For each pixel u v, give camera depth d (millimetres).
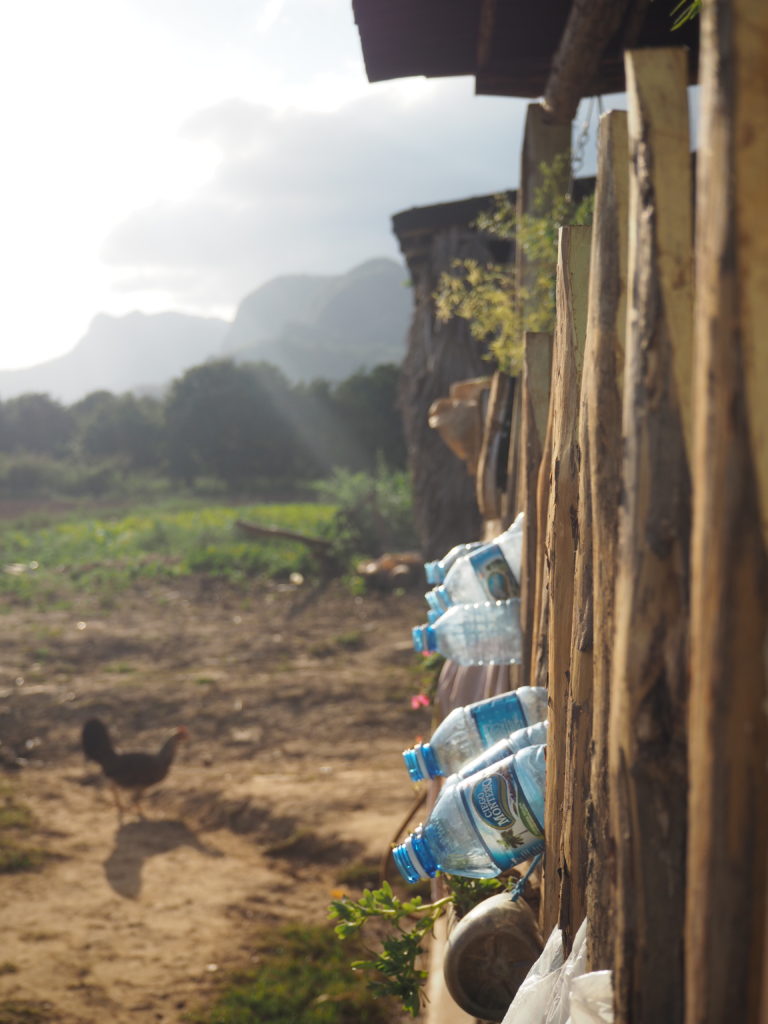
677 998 940
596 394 1115
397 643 14867
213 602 19562
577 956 1222
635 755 934
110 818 8516
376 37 4535
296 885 6906
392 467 68250
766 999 681
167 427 76250
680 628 904
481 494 3570
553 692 1496
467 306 4711
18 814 8492
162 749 8758
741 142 677
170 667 14094
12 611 18828
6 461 73312
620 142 1080
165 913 6461
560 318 1520
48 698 12266
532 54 4562
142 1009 5203
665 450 901
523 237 4469
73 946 5969
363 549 22328
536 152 5020
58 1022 5043
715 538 689
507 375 3488
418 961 3533
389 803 7977
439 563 2971
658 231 908
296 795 8352
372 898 2146
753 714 669
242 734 10820
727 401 682
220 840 7965
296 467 74062
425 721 10781
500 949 1654
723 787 683
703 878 703
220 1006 5191
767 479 668
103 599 19781
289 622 17125
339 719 11016
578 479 1432
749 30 680
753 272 674
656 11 4070
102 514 49438
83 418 105750
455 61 4777
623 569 947
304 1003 5180
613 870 1055
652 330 908
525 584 2213
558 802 1500
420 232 11570
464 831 1654
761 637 667
